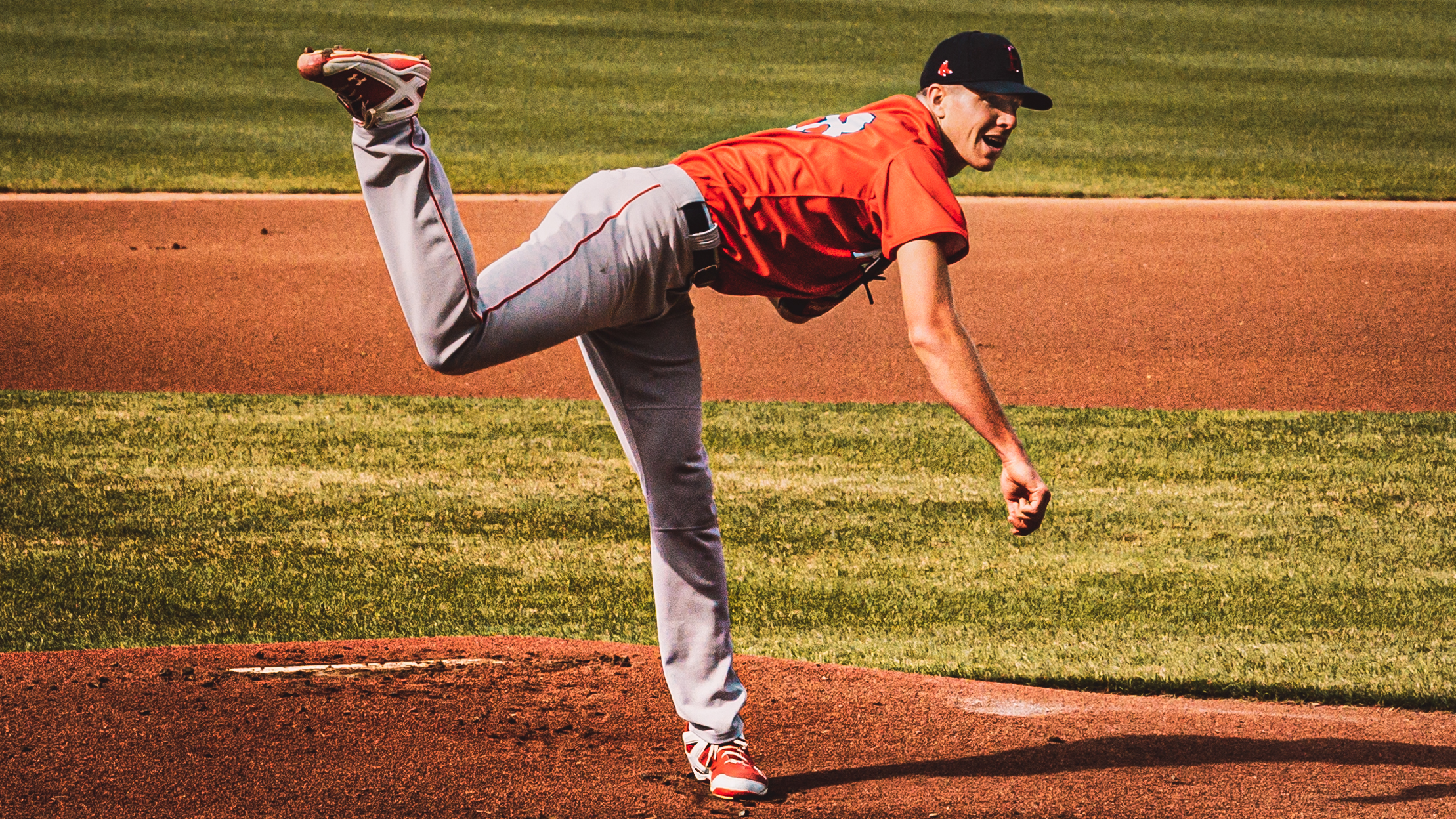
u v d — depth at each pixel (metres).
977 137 10.47
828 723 13.43
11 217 43.81
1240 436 26.39
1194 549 20.33
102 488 22.27
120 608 17.45
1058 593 18.61
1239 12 91.12
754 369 31.70
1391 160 54.81
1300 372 31.64
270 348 32.53
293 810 10.71
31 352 31.66
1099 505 22.25
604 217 9.83
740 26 82.81
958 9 89.75
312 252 41.25
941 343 9.80
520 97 63.69
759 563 19.58
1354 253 42.34
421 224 9.34
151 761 11.47
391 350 32.59
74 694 12.97
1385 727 13.98
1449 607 18.14
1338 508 22.25
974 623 17.53
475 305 9.46
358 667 14.38
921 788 11.70
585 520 21.34
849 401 29.20
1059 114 63.00
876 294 38.34
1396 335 34.53
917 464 24.38
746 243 10.17
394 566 19.23
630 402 10.73
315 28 78.56
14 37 73.06
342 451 24.67
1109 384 30.67
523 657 15.03
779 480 23.33
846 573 19.28
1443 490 23.19
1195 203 48.41
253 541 20.05
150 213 44.91
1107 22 87.00
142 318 34.66
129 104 60.41
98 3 82.50
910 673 15.45
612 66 71.12
